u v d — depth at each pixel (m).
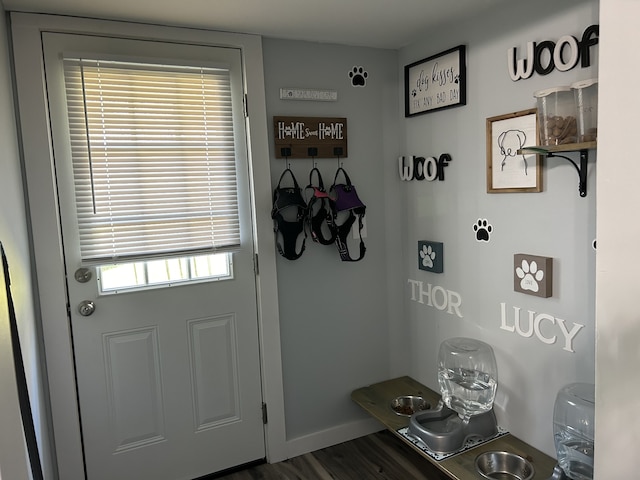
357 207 2.43
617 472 0.89
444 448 1.98
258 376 2.41
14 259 1.52
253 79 2.24
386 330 2.70
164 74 2.09
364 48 2.48
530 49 1.80
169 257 2.14
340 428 2.60
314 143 2.38
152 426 2.21
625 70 0.82
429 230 2.46
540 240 1.85
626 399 0.86
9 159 1.60
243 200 2.29
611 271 0.87
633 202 0.82
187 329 2.24
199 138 2.18
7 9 1.82
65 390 2.02
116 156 2.04
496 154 2.00
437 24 2.16
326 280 2.51
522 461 1.88
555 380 1.85
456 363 2.15
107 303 2.08
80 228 2.00
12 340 1.25
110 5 1.82
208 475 2.35
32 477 1.37
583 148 1.54
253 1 1.83
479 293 2.17
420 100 2.41
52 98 1.93
